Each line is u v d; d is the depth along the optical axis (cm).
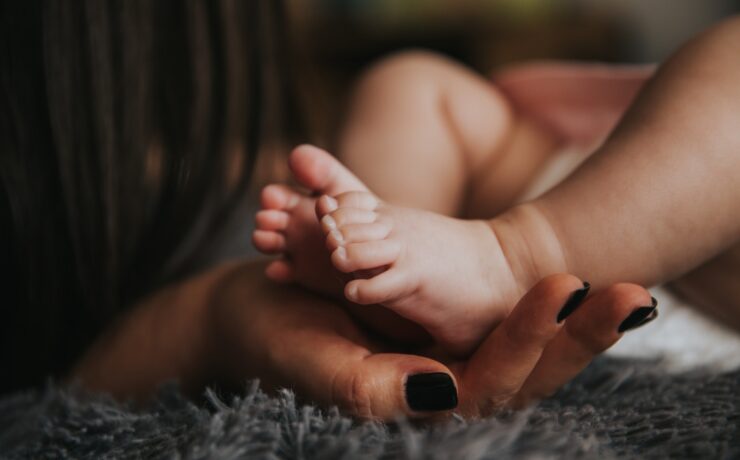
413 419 36
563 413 38
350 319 41
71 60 53
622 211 40
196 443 35
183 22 57
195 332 47
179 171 57
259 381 39
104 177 53
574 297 35
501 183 66
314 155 41
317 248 41
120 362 49
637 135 42
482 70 219
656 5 232
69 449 41
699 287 48
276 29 64
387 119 64
